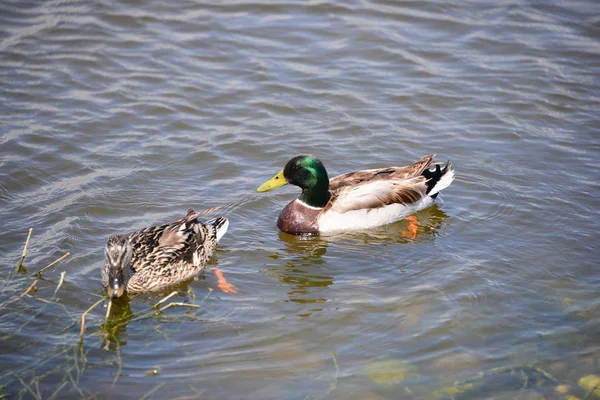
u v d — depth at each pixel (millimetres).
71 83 17828
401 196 14477
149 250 12242
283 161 15688
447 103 17750
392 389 9633
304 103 17625
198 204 14266
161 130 16438
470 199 14758
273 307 11461
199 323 11008
